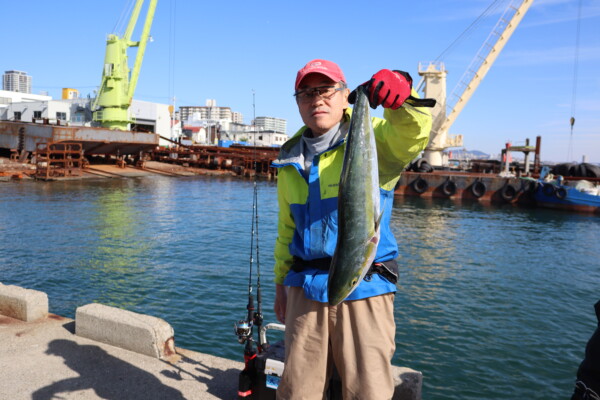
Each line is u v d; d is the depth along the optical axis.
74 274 11.69
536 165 41.09
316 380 2.14
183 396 3.46
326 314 2.08
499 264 14.41
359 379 2.02
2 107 61.97
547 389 6.32
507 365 7.03
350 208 1.81
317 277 2.08
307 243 2.11
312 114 2.08
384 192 2.10
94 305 4.60
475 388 6.29
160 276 11.70
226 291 10.52
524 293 11.16
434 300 10.39
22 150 40.47
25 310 4.82
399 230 21.11
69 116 59.25
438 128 44.12
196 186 39.94
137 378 3.70
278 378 3.23
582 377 2.28
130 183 39.12
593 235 20.94
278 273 2.52
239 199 31.41
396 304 10.01
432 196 35.75
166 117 69.44
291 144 2.34
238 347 7.41
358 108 1.81
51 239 16.02
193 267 12.73
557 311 9.82
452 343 7.85
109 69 47.50
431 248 16.91
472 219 25.47
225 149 56.03
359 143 1.80
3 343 4.27
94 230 18.06
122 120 48.97
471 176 34.50
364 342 2.02
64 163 39.22
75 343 4.30
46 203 25.14
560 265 14.48
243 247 15.71
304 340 2.13
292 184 2.24
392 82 1.63
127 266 12.66
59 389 3.50
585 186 30.03
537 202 31.64
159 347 4.10
